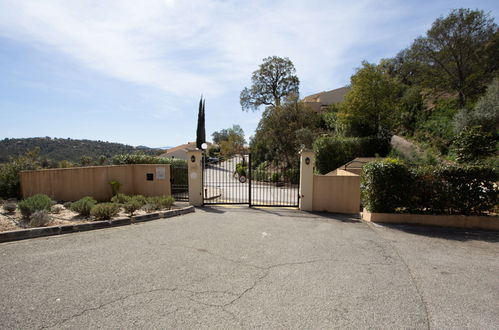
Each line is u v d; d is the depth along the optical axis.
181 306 2.95
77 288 3.27
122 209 7.33
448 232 6.11
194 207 8.87
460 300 3.19
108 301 3.00
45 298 3.02
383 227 6.51
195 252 4.59
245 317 2.78
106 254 4.38
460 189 6.67
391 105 22.28
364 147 21.14
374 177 7.04
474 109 18.34
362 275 3.83
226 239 5.36
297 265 4.15
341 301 3.13
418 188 6.87
